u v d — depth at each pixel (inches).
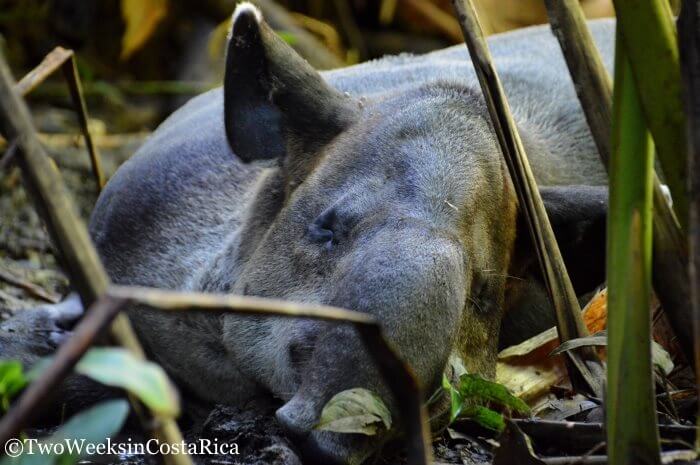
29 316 242.2
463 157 175.9
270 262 179.8
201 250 219.1
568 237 194.1
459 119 182.5
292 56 195.6
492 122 177.3
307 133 194.1
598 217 191.6
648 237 125.8
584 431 160.4
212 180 228.5
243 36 193.3
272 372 178.4
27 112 108.0
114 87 414.3
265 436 171.0
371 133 181.6
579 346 170.2
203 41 429.4
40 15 422.0
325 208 176.6
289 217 181.0
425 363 152.3
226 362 197.8
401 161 174.2
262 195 198.8
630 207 125.6
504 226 181.0
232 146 201.9
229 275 198.8
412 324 151.6
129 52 407.2
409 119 181.0
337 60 406.9
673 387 186.4
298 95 193.8
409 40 445.1
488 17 395.9
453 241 162.9
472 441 168.4
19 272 288.0
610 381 127.6
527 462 147.0
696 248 126.4
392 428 155.6
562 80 263.4
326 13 443.5
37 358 226.2
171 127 261.7
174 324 205.5
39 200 106.8
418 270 154.5
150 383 92.7
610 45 290.8
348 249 167.6
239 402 197.9
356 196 172.6
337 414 146.6
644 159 125.6
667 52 127.3
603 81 146.7
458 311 157.0
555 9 147.6
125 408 104.9
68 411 206.1
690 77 126.8
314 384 155.3
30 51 423.2
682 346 145.8
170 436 111.6
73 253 104.0
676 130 131.9
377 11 450.9
